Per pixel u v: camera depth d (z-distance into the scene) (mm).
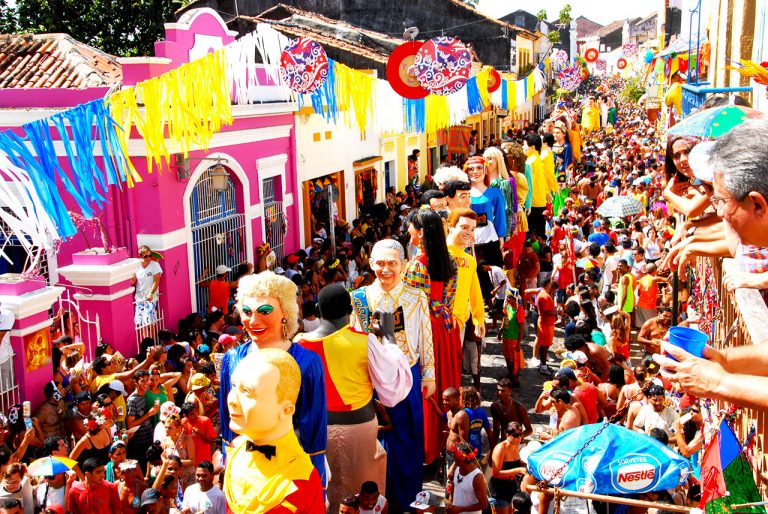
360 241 17328
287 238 17625
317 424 5191
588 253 16828
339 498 6363
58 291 9953
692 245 5039
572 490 6137
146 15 26203
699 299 9391
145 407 9258
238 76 9305
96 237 12867
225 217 15180
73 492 7223
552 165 19203
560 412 8445
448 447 7910
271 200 17156
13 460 7844
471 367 11289
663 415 8305
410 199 23859
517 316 11758
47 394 9445
